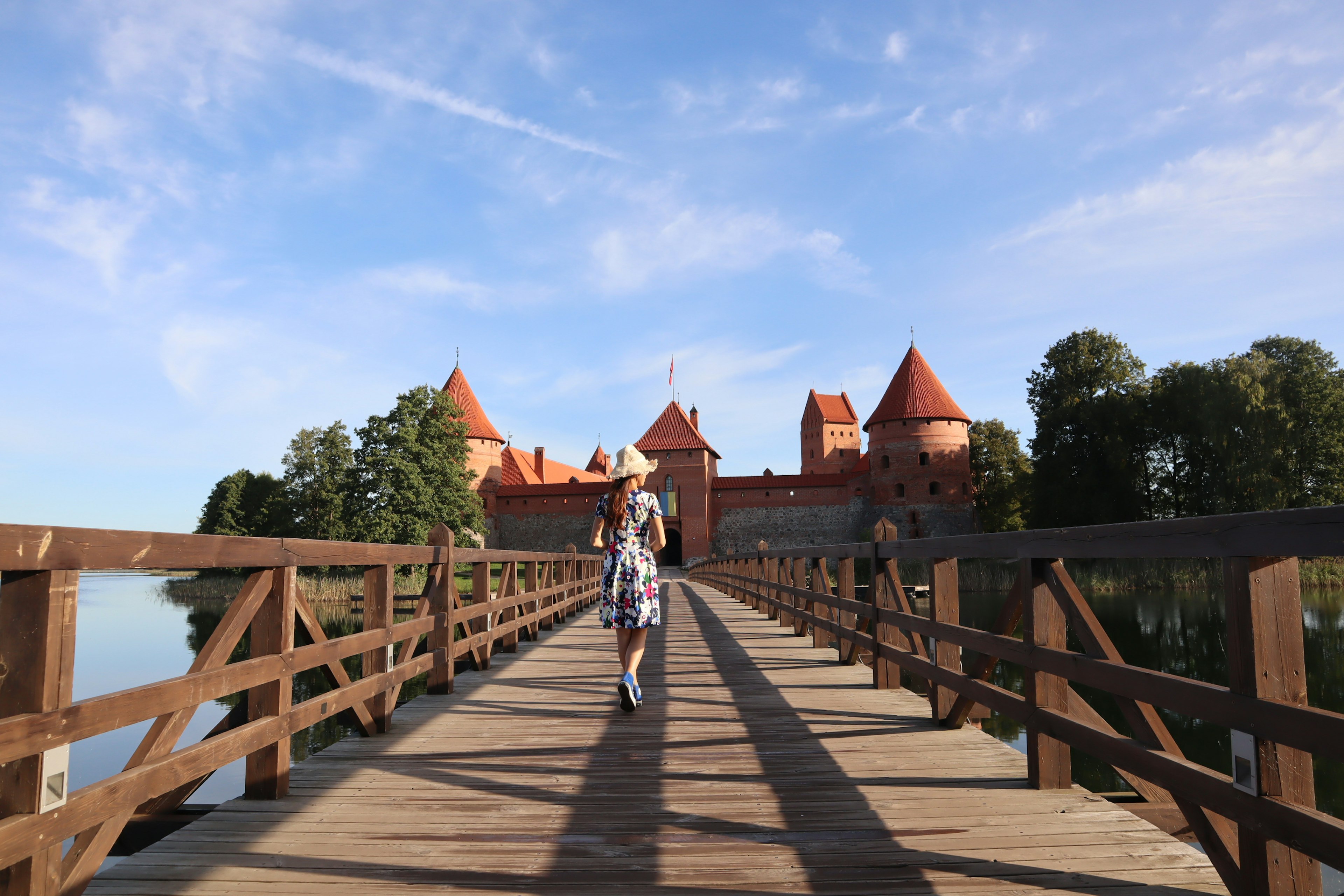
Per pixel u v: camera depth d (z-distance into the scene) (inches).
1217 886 100.6
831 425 3078.2
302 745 429.1
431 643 234.2
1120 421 1672.0
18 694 79.0
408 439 1676.9
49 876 81.1
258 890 100.0
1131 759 108.0
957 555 175.3
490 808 132.2
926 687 523.2
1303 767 83.7
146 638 894.4
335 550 156.9
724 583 901.2
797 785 144.7
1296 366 1627.7
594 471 3479.3
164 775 100.9
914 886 101.0
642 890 100.3
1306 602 985.5
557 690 248.2
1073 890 99.4
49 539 78.4
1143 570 1216.8
